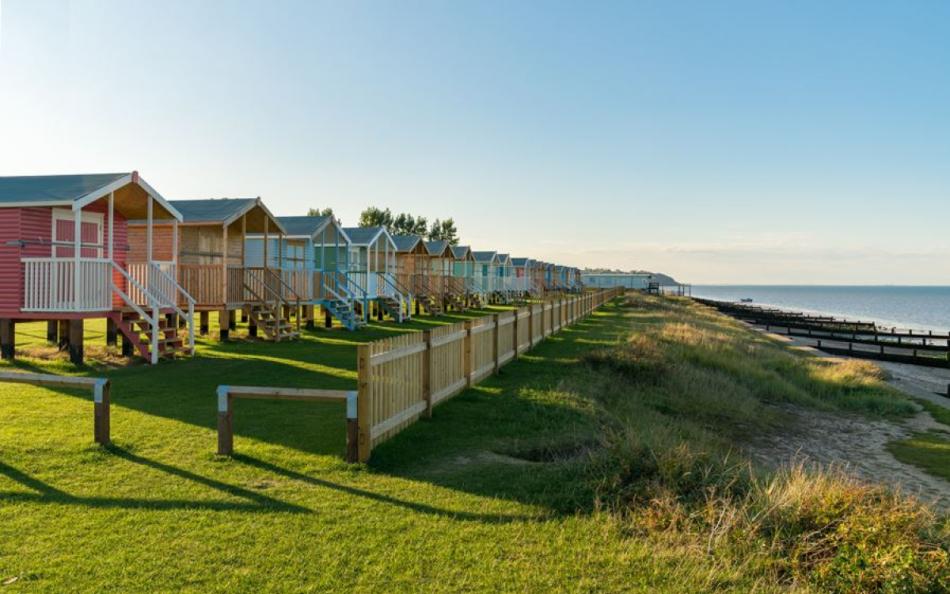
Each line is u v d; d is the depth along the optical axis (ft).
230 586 15.25
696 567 16.69
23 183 50.62
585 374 48.32
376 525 18.84
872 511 18.81
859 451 39.55
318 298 81.82
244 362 49.24
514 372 48.19
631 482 22.49
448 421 32.22
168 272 59.11
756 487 21.66
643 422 36.52
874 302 639.35
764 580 16.30
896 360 105.29
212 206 66.69
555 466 25.00
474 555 17.08
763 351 85.35
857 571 16.08
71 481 21.89
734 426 43.04
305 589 15.20
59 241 50.62
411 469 24.27
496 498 21.24
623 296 243.60
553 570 16.40
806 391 62.28
